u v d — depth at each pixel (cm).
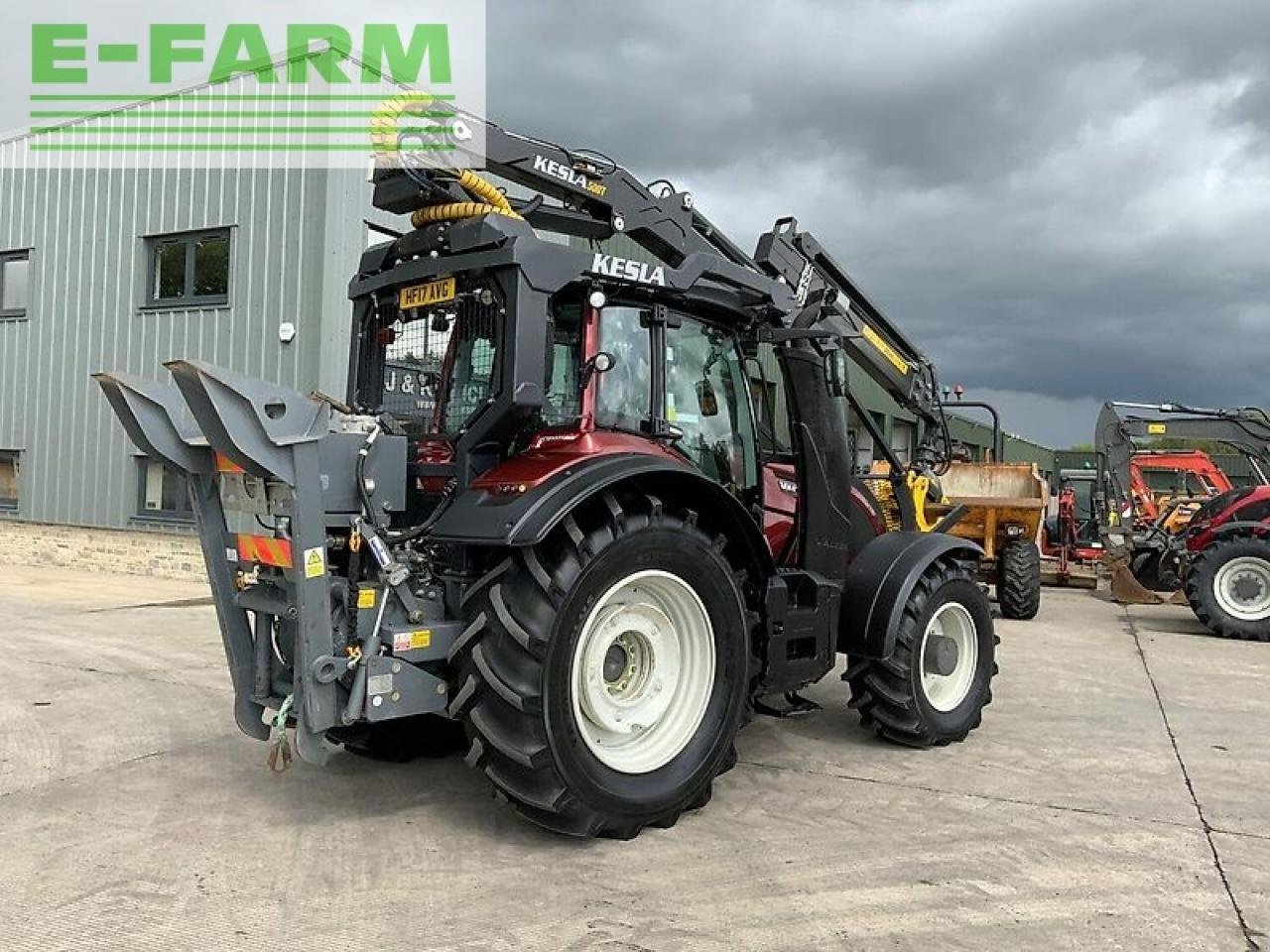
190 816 405
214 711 573
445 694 379
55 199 1320
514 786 362
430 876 348
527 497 361
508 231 390
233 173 1176
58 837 381
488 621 361
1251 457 1245
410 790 441
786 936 307
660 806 387
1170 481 1474
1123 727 582
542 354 391
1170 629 1037
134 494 1263
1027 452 4256
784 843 385
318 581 353
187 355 1216
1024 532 1092
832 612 493
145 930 304
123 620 898
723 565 414
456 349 428
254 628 409
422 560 379
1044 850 384
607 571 373
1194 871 366
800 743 530
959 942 306
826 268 655
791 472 513
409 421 450
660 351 437
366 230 1152
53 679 652
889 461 637
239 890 335
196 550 1209
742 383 487
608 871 354
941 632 548
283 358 1141
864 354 688
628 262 414
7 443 1362
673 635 412
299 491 349
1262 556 966
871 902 333
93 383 1288
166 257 1250
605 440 405
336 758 491
